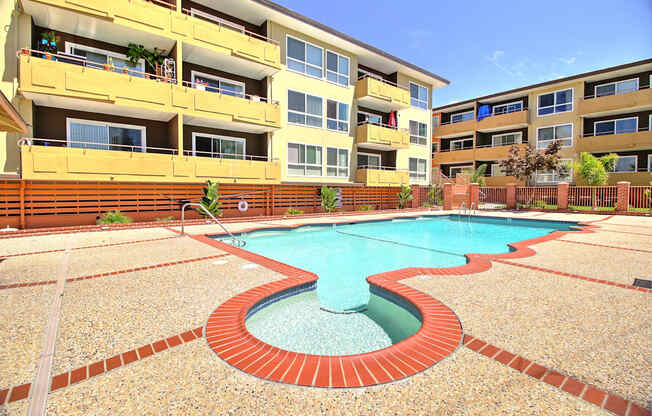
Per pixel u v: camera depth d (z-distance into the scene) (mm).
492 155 27078
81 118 11820
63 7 10109
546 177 25078
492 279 4863
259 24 16125
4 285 4492
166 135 13664
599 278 4938
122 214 11711
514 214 17484
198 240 8500
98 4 10648
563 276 5059
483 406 1977
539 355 2594
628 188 16750
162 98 11891
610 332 3020
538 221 14383
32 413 1894
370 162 21703
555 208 18922
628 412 1901
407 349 2711
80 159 10305
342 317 4176
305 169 17469
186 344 2793
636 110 21828
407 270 5363
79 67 10281
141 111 12047
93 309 3592
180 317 3381
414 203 22469
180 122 12336
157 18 11859
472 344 2789
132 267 5578
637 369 2379
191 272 5262
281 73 16312
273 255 8523
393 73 22562
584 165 20594
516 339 2881
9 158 10102
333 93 18641
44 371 2344
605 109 22047
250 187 15500
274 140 16109
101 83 10648
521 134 27094
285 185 16703
